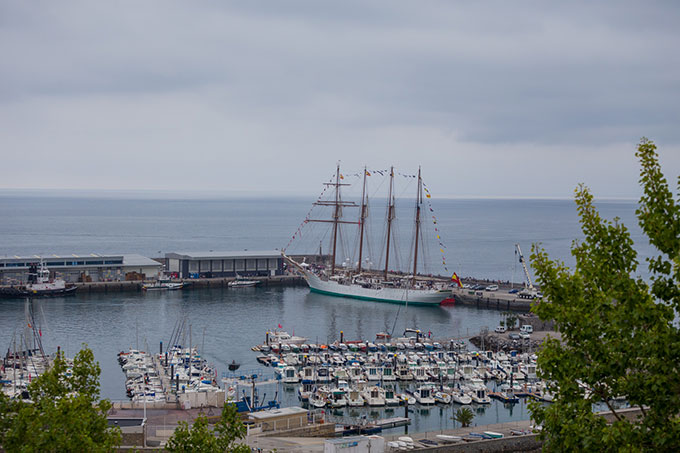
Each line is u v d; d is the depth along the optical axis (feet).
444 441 405.59
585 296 160.86
